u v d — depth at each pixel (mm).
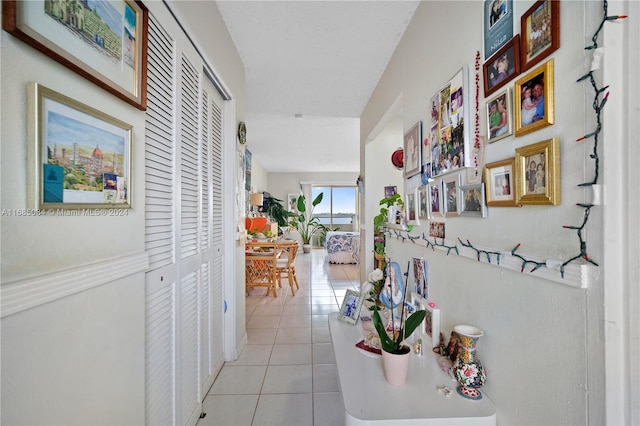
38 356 641
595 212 679
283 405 1803
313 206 9539
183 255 1496
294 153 6895
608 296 655
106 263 854
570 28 752
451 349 1289
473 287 1220
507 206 979
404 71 2150
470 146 1235
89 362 792
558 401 790
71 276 724
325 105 3709
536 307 871
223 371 2170
